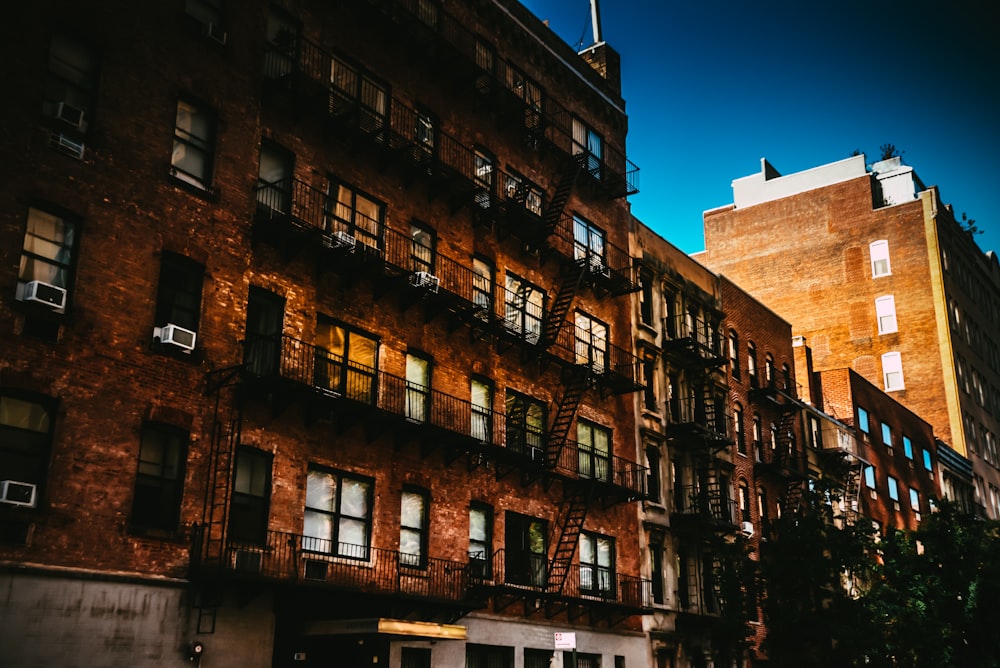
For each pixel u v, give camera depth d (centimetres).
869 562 3509
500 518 2769
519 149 3250
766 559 3522
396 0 2791
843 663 3406
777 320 4838
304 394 2138
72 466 1756
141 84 2039
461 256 2866
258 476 2111
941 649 3331
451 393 2700
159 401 1927
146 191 2000
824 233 7256
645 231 3878
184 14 2158
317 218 2402
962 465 6794
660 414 3662
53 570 1681
